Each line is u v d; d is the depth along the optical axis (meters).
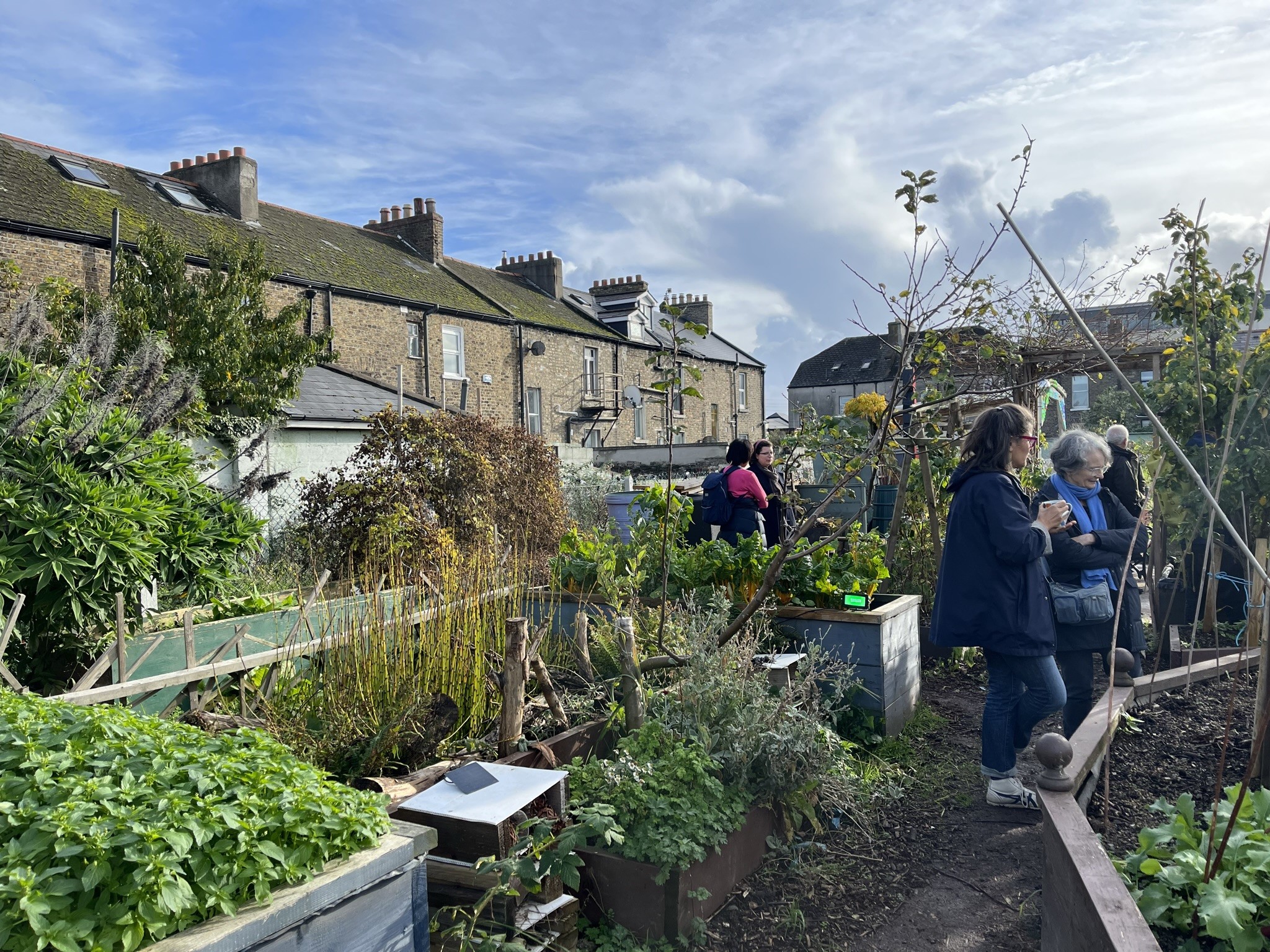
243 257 11.88
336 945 2.02
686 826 3.07
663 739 3.57
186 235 16.52
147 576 4.76
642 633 4.74
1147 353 8.37
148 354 5.89
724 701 3.83
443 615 4.50
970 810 4.11
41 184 14.89
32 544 4.38
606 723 3.91
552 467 11.40
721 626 4.68
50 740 2.22
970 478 4.00
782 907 3.26
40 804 1.96
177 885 1.78
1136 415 9.83
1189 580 6.64
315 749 3.54
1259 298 2.20
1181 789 3.62
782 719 3.73
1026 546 3.76
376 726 3.62
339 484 9.64
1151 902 2.29
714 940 3.05
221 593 5.63
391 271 21.92
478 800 2.90
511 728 3.63
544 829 2.76
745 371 38.22
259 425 11.24
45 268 13.48
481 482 9.96
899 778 4.41
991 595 3.87
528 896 2.85
